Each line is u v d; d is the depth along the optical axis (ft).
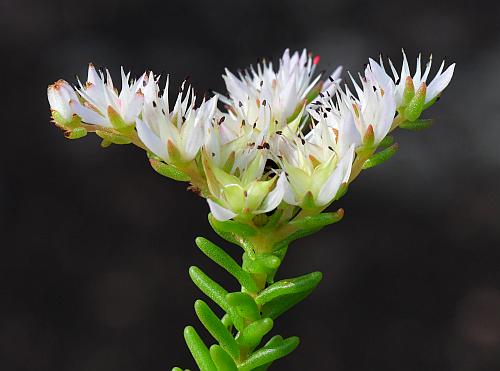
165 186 1.18
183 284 1.11
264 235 0.47
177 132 0.47
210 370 0.49
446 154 1.22
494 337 1.11
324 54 1.25
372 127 0.47
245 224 0.47
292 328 1.10
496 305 1.13
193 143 0.47
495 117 1.23
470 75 1.26
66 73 1.23
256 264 0.48
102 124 0.49
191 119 0.47
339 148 0.47
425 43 1.27
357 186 1.20
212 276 1.11
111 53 1.24
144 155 1.20
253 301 0.48
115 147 1.20
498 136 1.22
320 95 0.51
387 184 1.20
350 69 1.24
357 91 0.49
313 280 0.48
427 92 0.50
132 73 1.22
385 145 0.49
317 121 0.52
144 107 0.48
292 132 0.48
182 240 1.14
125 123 0.49
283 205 0.47
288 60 0.55
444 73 0.51
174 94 1.21
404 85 0.50
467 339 1.11
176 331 1.08
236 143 0.47
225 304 0.49
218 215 0.45
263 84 0.51
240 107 0.50
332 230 1.17
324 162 0.47
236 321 0.49
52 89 0.49
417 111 0.49
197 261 1.12
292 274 1.13
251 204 0.46
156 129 0.48
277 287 0.48
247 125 0.47
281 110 0.50
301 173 0.46
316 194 0.46
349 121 0.47
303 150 0.47
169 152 0.47
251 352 0.49
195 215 1.16
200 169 0.48
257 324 0.48
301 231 0.48
